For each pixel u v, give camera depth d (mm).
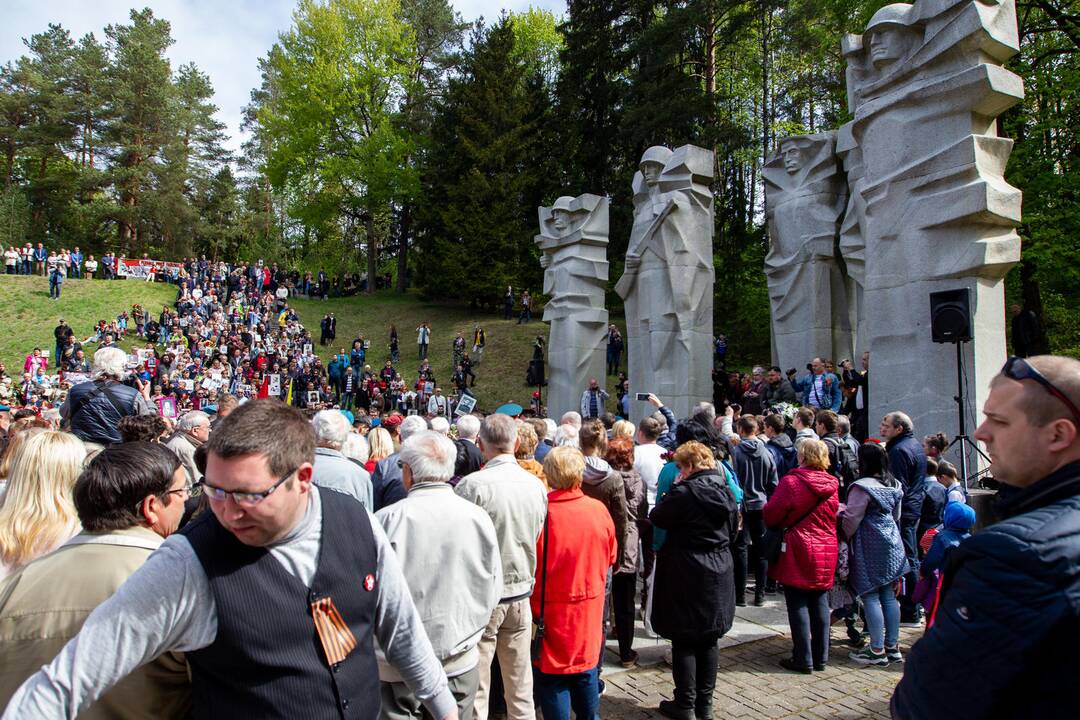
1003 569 1604
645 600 6488
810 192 16172
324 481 4090
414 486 3570
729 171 32094
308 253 53219
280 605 1886
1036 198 16734
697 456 4715
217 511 1854
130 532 2355
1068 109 16797
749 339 28109
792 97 33062
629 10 31547
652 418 6645
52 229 47438
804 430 7336
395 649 2252
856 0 20156
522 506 3934
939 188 9570
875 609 5625
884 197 10203
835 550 5430
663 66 27156
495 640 3963
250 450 1823
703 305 15977
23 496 2758
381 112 42688
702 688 4562
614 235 31531
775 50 32688
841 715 4727
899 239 10008
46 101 44000
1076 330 17891
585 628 3949
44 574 2197
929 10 9695
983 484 7340
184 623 1825
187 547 1870
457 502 3502
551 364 20375
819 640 5488
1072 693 1520
